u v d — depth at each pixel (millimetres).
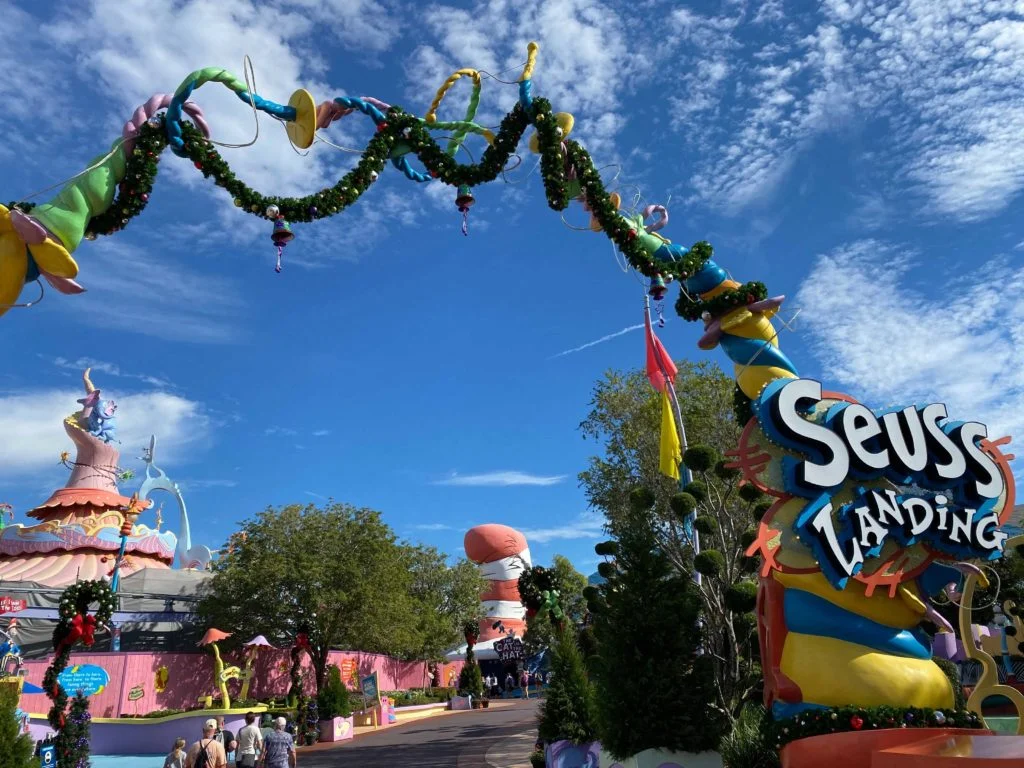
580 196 11922
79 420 49188
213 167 9492
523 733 29672
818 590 10203
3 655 28172
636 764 11266
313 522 38281
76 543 44375
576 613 36094
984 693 10156
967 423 11148
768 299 11891
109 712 31625
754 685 13945
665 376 18469
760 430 10945
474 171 10992
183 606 41125
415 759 23641
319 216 9867
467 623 53562
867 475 10633
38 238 8656
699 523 14680
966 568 10656
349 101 10336
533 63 11469
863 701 9688
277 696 37688
